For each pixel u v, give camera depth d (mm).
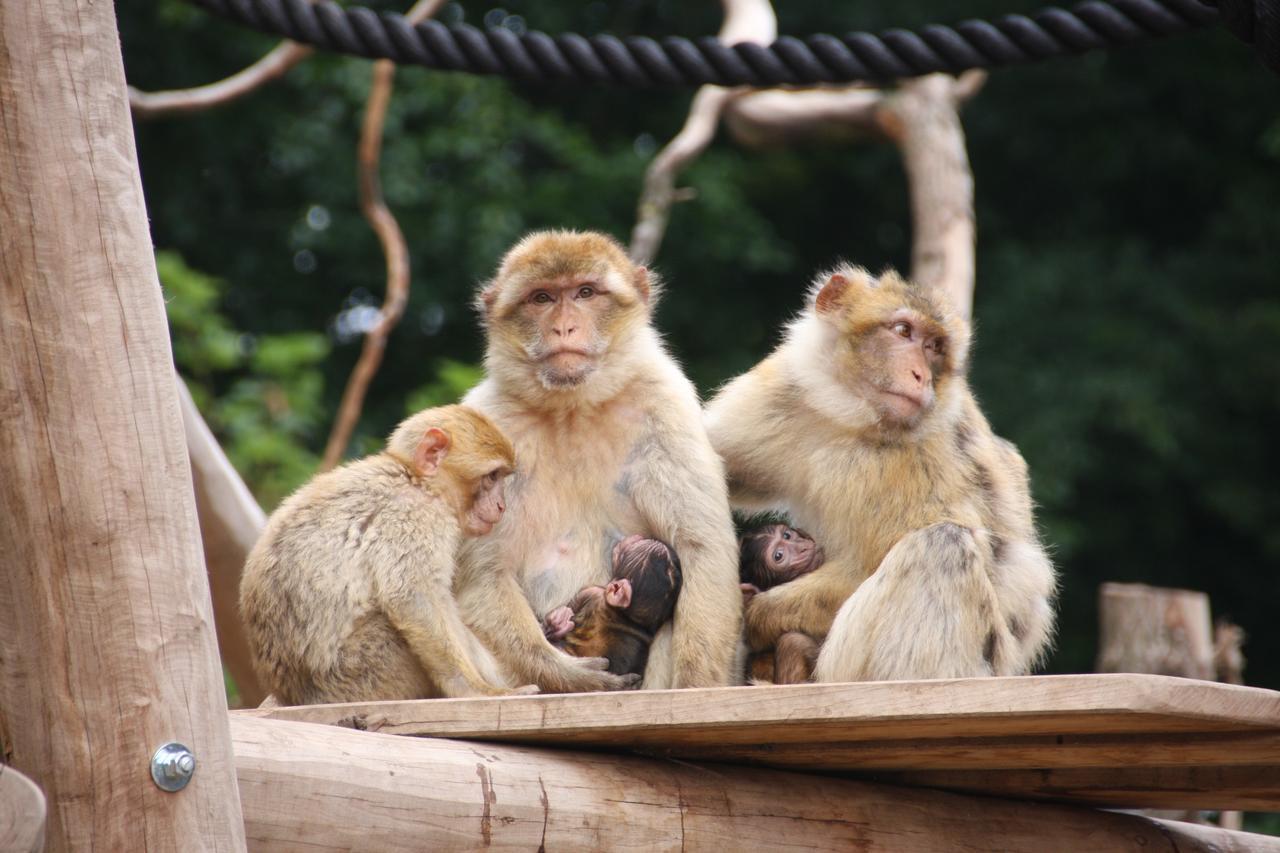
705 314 31656
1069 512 29609
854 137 17125
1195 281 29812
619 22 33906
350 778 6262
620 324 9453
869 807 7738
